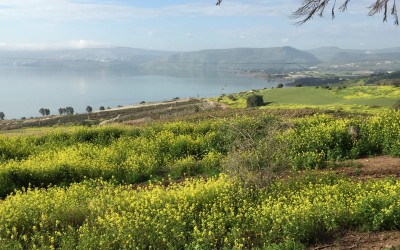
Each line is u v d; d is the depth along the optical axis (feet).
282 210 27.96
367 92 208.03
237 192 32.35
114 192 36.32
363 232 26.48
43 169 45.34
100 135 66.74
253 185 33.53
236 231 25.91
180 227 26.32
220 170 45.19
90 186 40.88
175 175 46.60
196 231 25.73
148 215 28.48
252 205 30.42
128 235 24.95
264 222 26.58
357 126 54.85
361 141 50.93
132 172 47.01
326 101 191.21
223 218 27.91
